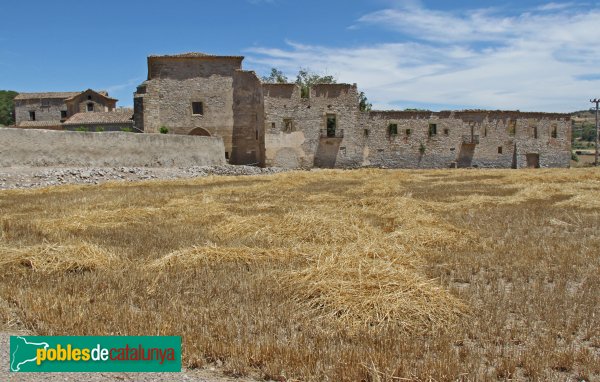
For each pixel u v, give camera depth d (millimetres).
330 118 52000
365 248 8891
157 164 37156
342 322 5766
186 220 13414
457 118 56281
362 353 4863
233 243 10195
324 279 6973
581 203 16016
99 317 5871
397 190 21703
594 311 6066
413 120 55312
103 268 8258
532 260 8641
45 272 8031
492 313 6020
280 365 4676
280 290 6965
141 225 12633
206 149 42938
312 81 77000
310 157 50875
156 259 8797
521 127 57844
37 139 28641
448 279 7637
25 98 74688
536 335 5387
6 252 8867
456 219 13281
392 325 5641
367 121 54250
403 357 4828
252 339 5305
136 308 6484
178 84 50812
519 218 13414
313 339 5316
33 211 15367
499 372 4578
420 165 55531
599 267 8117
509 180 28016
